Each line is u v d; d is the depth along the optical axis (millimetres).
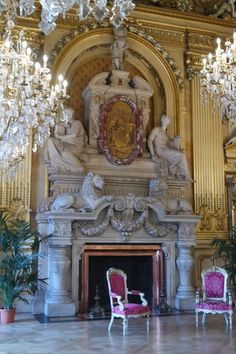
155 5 10914
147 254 9398
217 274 7977
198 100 10711
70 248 8789
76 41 9883
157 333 6855
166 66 10547
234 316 8359
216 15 11344
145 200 9180
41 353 5656
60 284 8461
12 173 8531
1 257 8586
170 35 10789
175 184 9938
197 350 5777
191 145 10516
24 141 7824
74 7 9930
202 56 10633
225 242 9273
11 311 7758
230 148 10742
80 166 9227
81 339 6461
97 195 8906
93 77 9812
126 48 10164
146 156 9953
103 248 9055
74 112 10016
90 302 9406
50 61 9633
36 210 9125
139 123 9930
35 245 8219
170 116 10391
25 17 9570
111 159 9570
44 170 9266
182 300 9062
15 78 6844
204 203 10289
